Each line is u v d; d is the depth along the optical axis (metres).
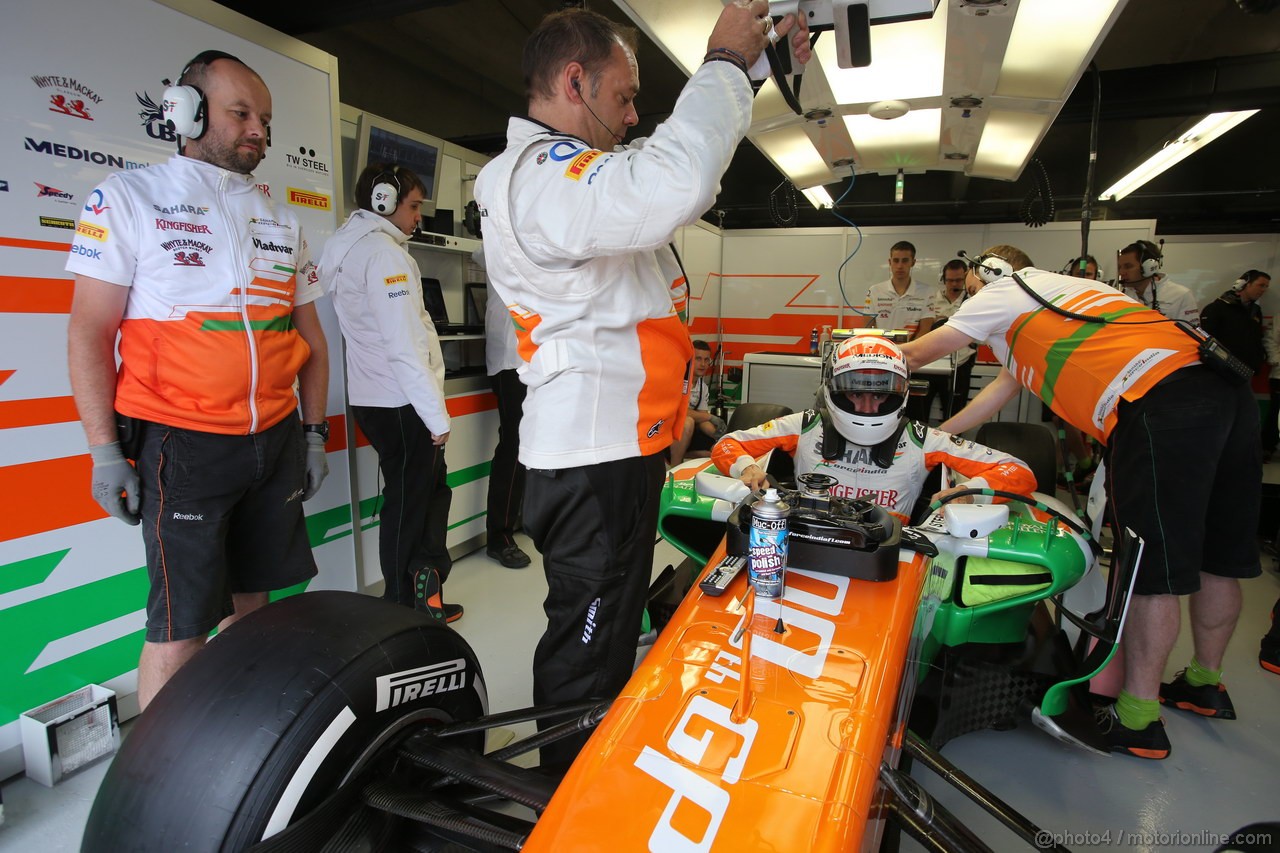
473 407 3.71
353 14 2.87
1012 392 2.55
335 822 1.07
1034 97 2.82
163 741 1.06
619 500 1.26
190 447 1.63
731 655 1.12
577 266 1.13
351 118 3.24
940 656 1.96
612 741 0.94
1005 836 1.74
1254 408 2.06
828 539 1.38
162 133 2.12
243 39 2.33
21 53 1.78
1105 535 3.78
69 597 1.97
